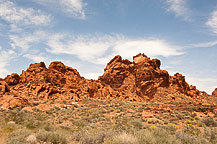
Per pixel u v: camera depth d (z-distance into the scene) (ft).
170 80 208.95
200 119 70.03
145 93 192.54
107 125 58.95
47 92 146.20
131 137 22.86
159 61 228.43
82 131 33.37
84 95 171.01
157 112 89.92
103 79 224.74
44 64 196.44
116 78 216.54
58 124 65.00
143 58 226.38
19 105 99.35
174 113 87.71
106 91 196.75
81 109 109.19
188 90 230.68
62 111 99.19
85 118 75.92
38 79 163.02
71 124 65.57
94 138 26.50
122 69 225.15
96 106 126.41
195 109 94.68
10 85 156.76
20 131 32.63
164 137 24.30
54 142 27.09
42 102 121.49
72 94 157.48
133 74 222.28
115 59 243.40
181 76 223.71
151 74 202.28
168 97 181.37
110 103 149.28
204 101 195.52
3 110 87.81
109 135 29.25
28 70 178.09
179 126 57.98
